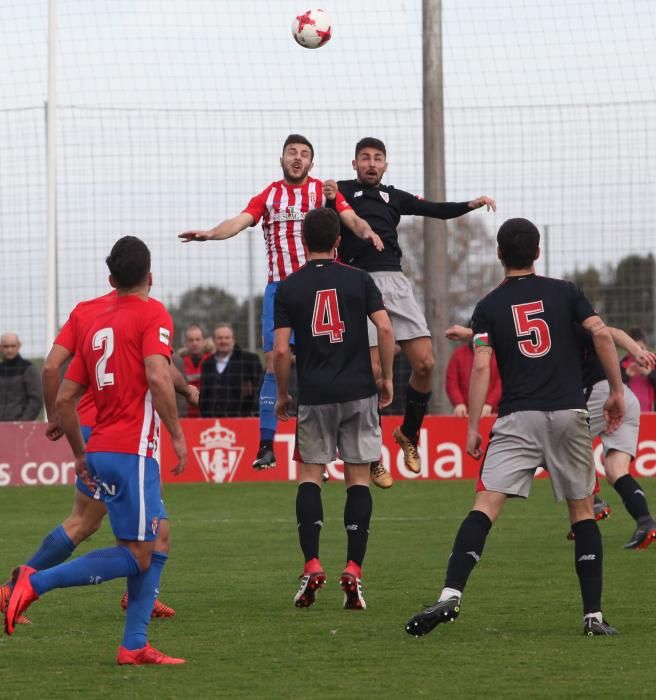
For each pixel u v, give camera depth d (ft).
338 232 78.74
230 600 80.23
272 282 101.19
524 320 65.72
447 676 56.59
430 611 63.26
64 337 63.21
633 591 80.89
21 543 109.29
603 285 166.40
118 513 58.90
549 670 57.57
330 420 77.41
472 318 67.46
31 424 163.22
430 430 161.79
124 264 59.67
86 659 61.57
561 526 119.65
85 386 61.21
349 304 77.41
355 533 76.95
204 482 161.89
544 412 65.16
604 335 65.26
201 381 164.04
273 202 99.45
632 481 99.71
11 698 52.95
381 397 79.97
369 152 101.50
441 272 167.73
